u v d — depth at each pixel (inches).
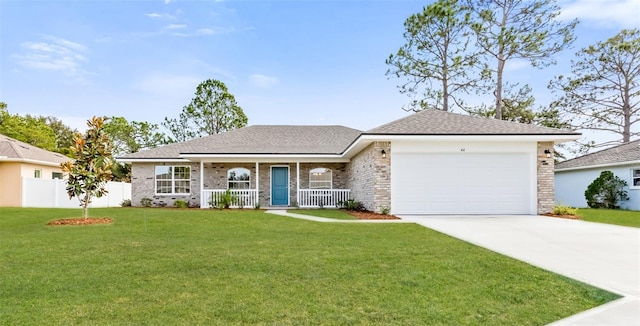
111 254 273.9
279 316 158.4
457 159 562.9
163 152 811.4
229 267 237.0
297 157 741.9
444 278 214.7
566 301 181.3
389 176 557.3
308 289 194.2
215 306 169.2
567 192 985.5
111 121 1486.2
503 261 252.8
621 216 553.0
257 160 751.1
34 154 876.6
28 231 379.2
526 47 931.3
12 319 153.0
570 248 301.1
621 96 1117.7
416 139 542.9
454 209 560.1
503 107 1107.3
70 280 208.5
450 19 936.9
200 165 768.9
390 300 178.7
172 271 228.1
